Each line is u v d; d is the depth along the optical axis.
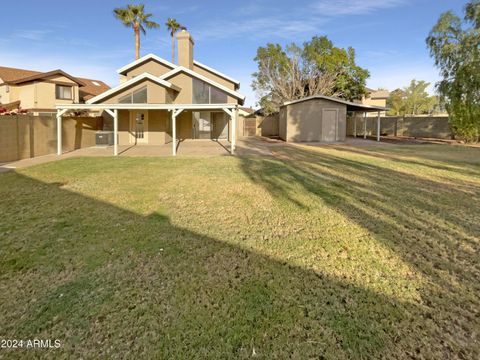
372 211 5.07
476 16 17.88
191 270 3.11
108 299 2.61
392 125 26.97
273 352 2.03
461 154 13.25
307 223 4.51
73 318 2.36
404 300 2.61
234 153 13.32
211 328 2.25
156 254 3.46
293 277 2.98
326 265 3.23
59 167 9.50
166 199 5.76
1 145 10.34
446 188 6.73
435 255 3.47
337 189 6.63
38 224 4.38
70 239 3.85
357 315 2.40
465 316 2.40
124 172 8.66
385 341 2.12
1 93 25.89
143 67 21.14
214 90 18.97
